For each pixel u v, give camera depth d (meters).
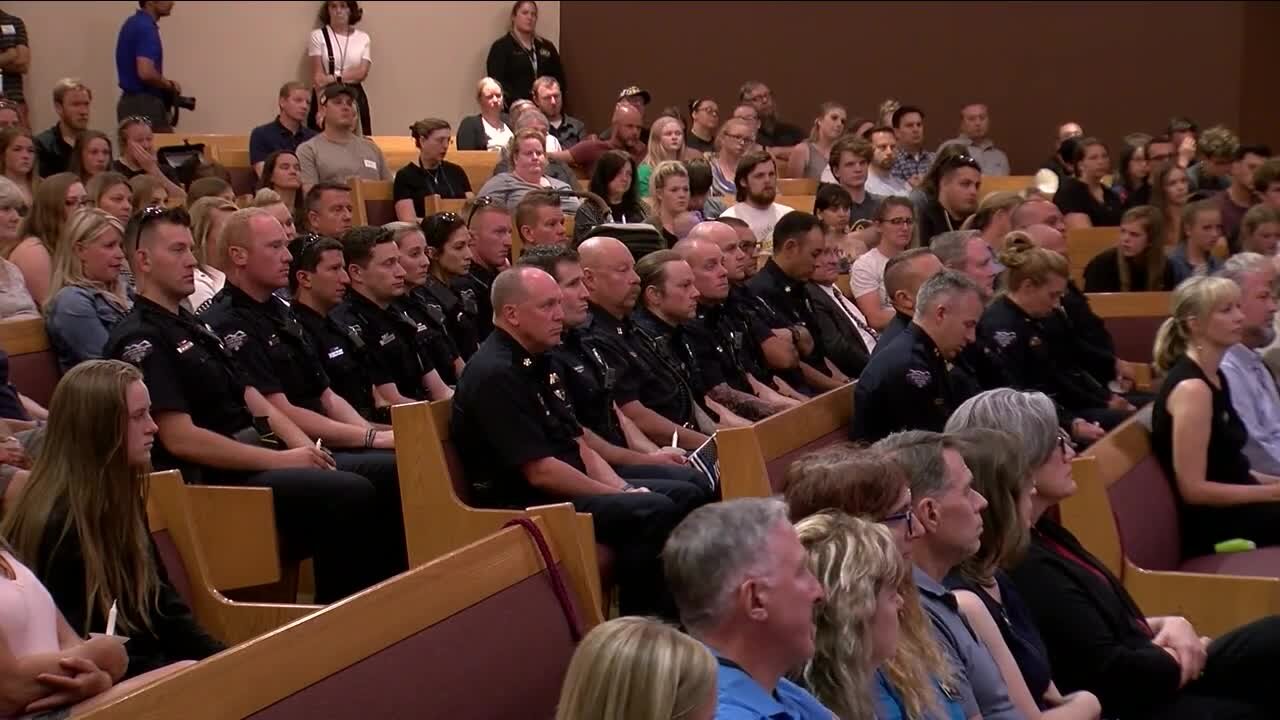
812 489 5.88
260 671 4.88
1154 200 18.38
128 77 20.17
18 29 19.38
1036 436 7.18
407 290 11.61
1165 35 24.66
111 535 6.35
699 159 16.38
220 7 22.14
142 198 12.80
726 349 12.16
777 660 4.80
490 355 9.02
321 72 22.14
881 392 9.88
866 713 5.17
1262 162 18.28
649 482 9.48
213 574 8.16
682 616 4.87
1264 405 10.45
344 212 13.75
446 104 23.95
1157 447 9.78
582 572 6.64
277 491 8.79
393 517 9.44
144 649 6.43
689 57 25.31
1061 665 7.10
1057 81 25.03
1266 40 24.38
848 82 25.39
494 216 12.67
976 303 9.99
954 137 25.34
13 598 5.75
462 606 5.95
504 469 8.96
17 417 8.95
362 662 5.33
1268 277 11.17
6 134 14.14
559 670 6.33
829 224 15.70
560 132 21.30
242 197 16.59
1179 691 7.27
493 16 24.05
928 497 6.17
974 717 5.94
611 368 10.52
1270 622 7.28
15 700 5.56
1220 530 9.62
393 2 23.44
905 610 5.74
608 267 10.85
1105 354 13.52
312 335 10.48
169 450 8.86
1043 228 14.12
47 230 11.42
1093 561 7.39
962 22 25.14
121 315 10.10
